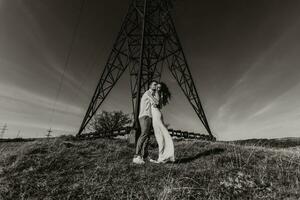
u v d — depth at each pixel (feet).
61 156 20.81
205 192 13.48
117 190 13.75
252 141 43.83
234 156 20.63
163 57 50.16
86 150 24.02
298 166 17.90
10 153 22.65
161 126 19.56
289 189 14.05
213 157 20.90
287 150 26.45
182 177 15.25
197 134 48.16
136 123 31.94
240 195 13.42
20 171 17.25
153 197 12.85
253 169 17.40
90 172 16.53
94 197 12.84
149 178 15.44
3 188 13.96
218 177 15.65
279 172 16.75
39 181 15.11
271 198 12.95
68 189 13.84
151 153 24.48
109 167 17.62
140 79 38.58
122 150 24.27
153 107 20.16
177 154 23.67
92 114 49.44
